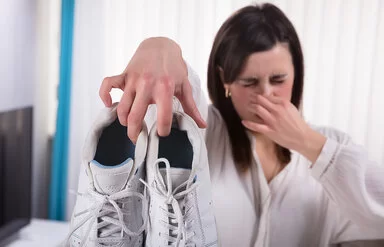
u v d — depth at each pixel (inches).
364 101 75.7
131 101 23.1
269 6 38.8
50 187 89.9
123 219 26.0
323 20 75.0
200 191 25.9
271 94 37.5
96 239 25.7
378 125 75.4
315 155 34.6
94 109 84.0
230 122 40.4
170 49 26.8
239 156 39.4
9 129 65.7
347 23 74.5
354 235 38.6
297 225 39.4
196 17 77.9
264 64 36.9
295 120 33.7
